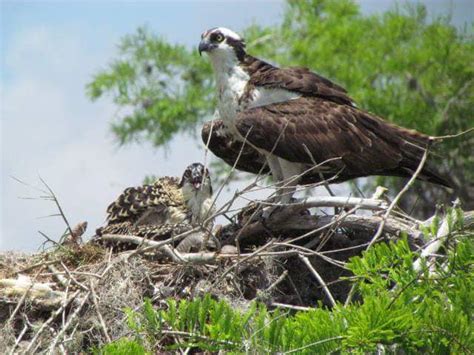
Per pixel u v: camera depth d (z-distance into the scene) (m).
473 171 19.94
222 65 15.34
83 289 12.23
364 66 21.77
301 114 14.86
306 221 13.93
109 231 14.45
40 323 12.19
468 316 10.20
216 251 13.11
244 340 10.30
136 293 12.54
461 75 21.34
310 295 13.59
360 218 13.43
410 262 10.66
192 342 10.59
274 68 15.42
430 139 14.44
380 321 9.85
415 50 21.52
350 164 14.80
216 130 15.88
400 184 19.80
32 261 13.59
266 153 14.95
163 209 14.97
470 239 11.00
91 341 12.12
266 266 13.12
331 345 10.03
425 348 10.05
